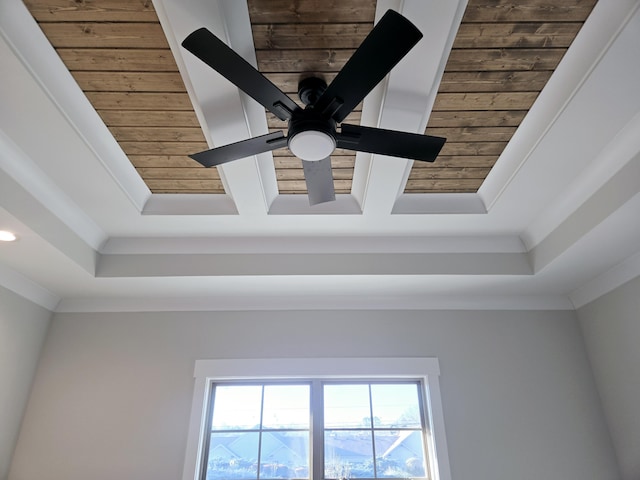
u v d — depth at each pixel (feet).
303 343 9.60
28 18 4.61
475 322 9.93
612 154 6.40
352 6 4.63
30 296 8.99
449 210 8.27
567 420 8.97
